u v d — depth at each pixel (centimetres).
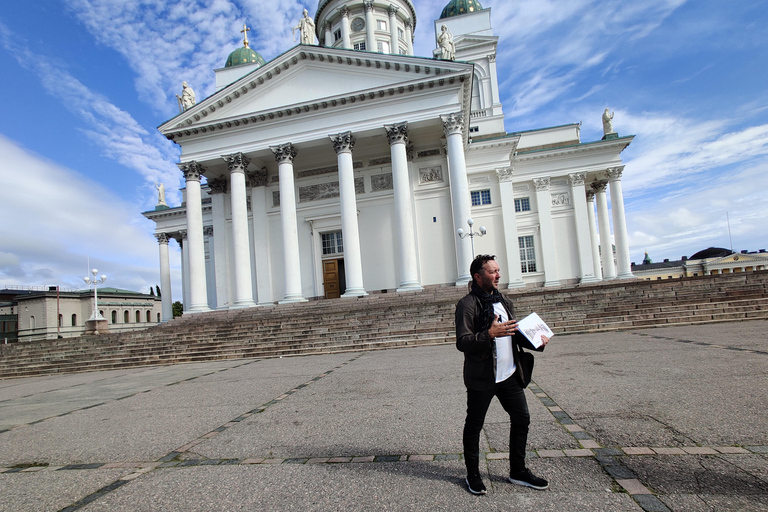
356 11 4425
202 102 2923
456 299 2133
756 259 7231
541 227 3631
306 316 2169
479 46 4231
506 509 357
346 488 423
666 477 390
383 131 2784
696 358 907
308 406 789
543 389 753
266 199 3284
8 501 458
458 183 2616
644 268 7912
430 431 578
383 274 3089
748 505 333
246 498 418
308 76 2880
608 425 541
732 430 488
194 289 2866
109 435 708
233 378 1246
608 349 1130
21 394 1356
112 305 6900
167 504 418
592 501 358
